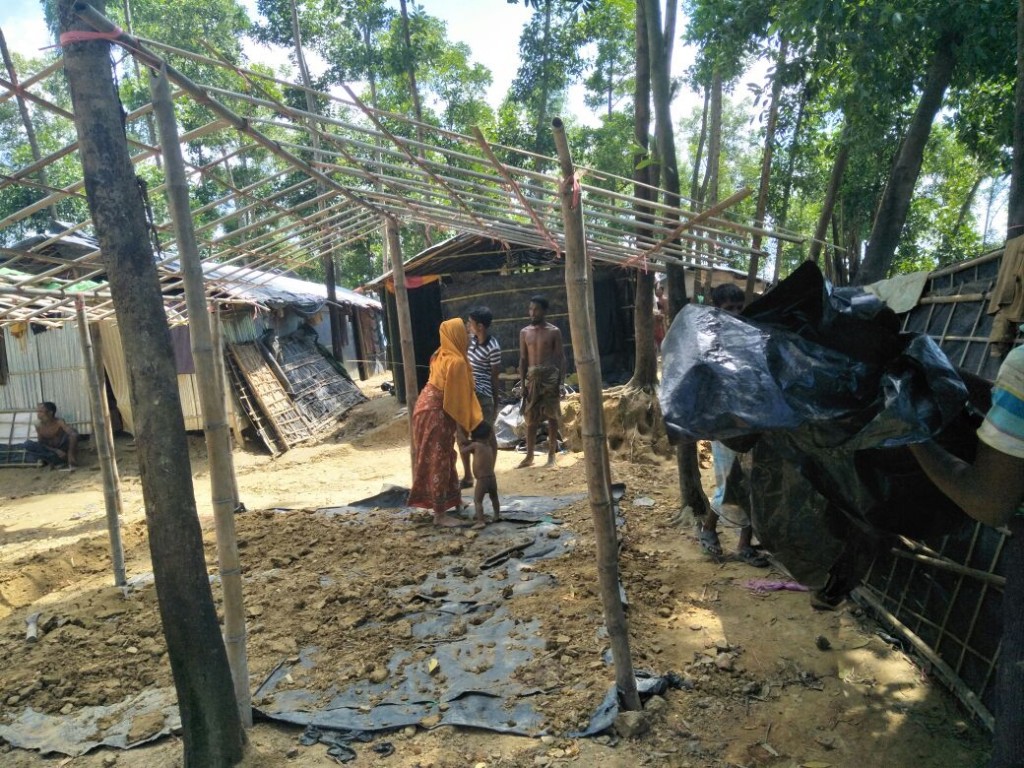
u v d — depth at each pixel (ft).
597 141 34.73
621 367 43.55
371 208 19.63
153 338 8.00
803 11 18.20
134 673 12.21
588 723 9.98
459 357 19.31
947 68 20.95
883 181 26.37
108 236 7.82
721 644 12.19
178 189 9.17
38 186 12.19
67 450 36.45
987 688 9.55
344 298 62.23
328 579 15.89
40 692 11.71
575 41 55.26
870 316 7.70
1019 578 5.82
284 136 52.11
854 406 7.23
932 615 11.25
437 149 10.77
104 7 7.95
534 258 45.11
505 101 59.67
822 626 12.75
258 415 38.47
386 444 37.63
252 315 40.75
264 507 25.26
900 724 9.85
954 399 6.75
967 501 6.00
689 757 9.36
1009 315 8.37
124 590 16.02
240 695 10.22
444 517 19.70
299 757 9.63
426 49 55.98
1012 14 19.17
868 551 10.59
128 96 51.70
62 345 37.78
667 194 14.42
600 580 10.09
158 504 8.13
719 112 45.24
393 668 11.86
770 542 10.70
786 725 9.98
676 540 17.70
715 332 8.07
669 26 21.72
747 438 9.15
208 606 8.51
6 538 24.99
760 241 14.79
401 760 9.48
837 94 20.77
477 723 10.07
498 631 12.89
